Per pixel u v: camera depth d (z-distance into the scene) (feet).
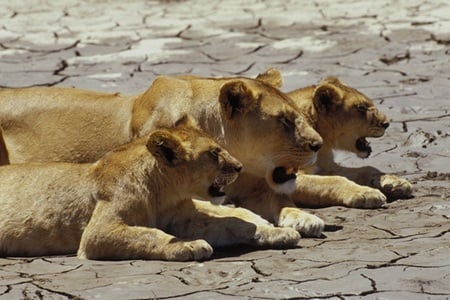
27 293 36.68
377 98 63.31
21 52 76.54
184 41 78.33
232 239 41.68
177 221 42.42
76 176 41.88
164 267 38.93
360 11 85.25
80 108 49.39
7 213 41.65
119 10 88.74
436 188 48.83
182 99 46.42
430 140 55.67
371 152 54.19
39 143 49.29
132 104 48.88
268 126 45.03
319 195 47.24
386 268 38.06
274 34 79.41
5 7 90.38
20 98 50.19
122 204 40.83
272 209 45.62
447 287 36.19
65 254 41.68
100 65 72.54
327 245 41.32
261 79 49.37
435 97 63.26
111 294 36.22
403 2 87.10
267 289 36.29
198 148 41.55
